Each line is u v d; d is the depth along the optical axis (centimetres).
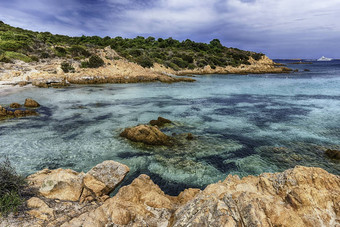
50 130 1873
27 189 673
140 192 684
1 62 4922
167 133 1844
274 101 3262
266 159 1368
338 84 4994
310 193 512
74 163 1287
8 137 1686
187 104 3036
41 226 498
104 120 2197
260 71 9094
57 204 607
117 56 7306
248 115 2441
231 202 491
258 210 444
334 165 1288
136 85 5097
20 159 1320
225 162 1329
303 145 1581
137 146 1552
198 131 1892
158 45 11731
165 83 5562
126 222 522
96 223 506
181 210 545
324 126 2011
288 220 418
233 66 10062
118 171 801
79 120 2186
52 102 3005
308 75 7869
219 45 14062
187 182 1110
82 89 4269
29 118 2225
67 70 5438
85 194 677
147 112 2542
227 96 3716
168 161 1334
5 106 2650
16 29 8412
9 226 486
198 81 6147
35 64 5497
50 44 7394
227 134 1819
